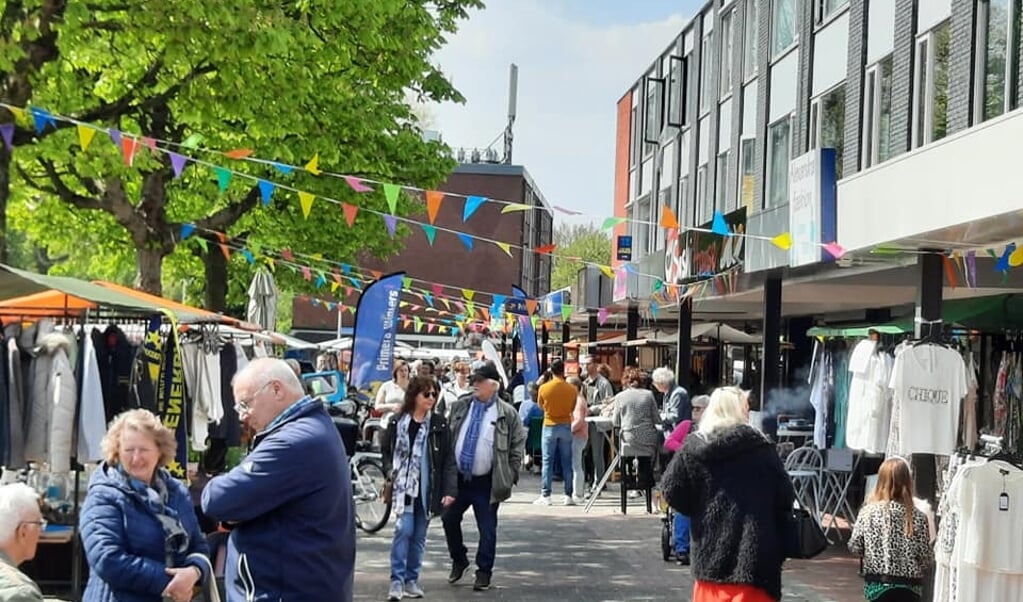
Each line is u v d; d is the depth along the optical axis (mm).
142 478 5664
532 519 16484
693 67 30172
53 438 8273
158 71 14305
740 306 24109
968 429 13156
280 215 22922
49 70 13141
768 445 6688
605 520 16422
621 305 27766
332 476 5113
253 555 5062
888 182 11047
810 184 13172
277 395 5199
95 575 5586
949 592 8125
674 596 10797
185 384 10320
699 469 6684
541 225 72312
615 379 36438
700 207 29391
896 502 8047
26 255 44031
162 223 19984
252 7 12430
